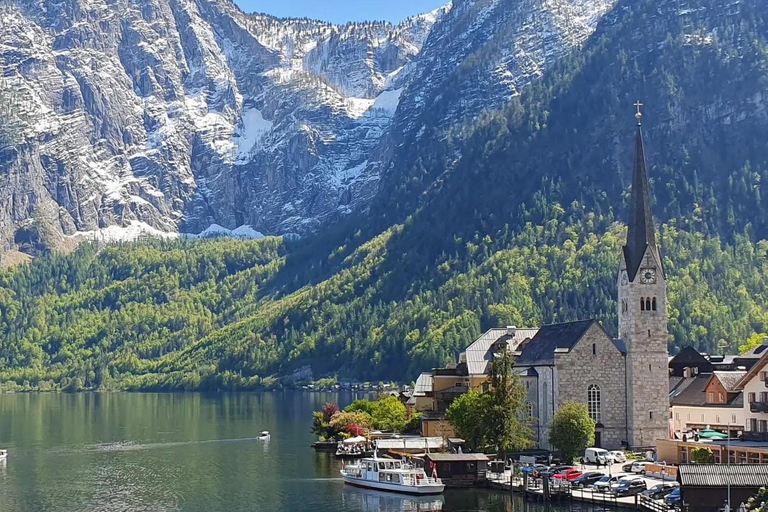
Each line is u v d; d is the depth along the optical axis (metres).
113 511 185.75
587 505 173.12
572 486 181.88
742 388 195.00
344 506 185.25
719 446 183.88
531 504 177.88
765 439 183.75
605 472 195.12
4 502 196.00
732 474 155.75
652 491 169.12
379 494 196.62
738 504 154.00
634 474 192.38
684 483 155.12
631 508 167.25
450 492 193.75
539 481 185.75
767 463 166.88
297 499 193.12
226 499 194.62
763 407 186.00
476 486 198.12
